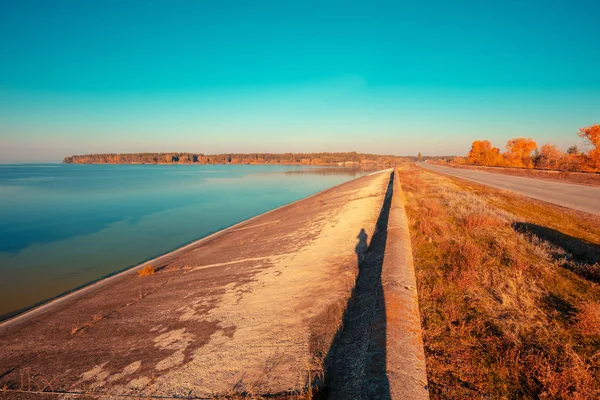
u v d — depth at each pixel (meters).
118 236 20.23
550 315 4.04
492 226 8.84
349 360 3.61
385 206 14.14
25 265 14.84
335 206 18.03
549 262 5.91
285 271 8.14
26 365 5.86
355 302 5.24
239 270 9.29
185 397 3.99
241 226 20.12
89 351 5.95
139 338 6.07
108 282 11.45
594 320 3.68
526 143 58.41
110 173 111.25
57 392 4.77
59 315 8.37
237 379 4.09
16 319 8.84
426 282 5.19
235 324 5.71
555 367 3.01
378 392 2.50
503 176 33.75
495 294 4.67
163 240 19.16
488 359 3.25
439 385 2.92
